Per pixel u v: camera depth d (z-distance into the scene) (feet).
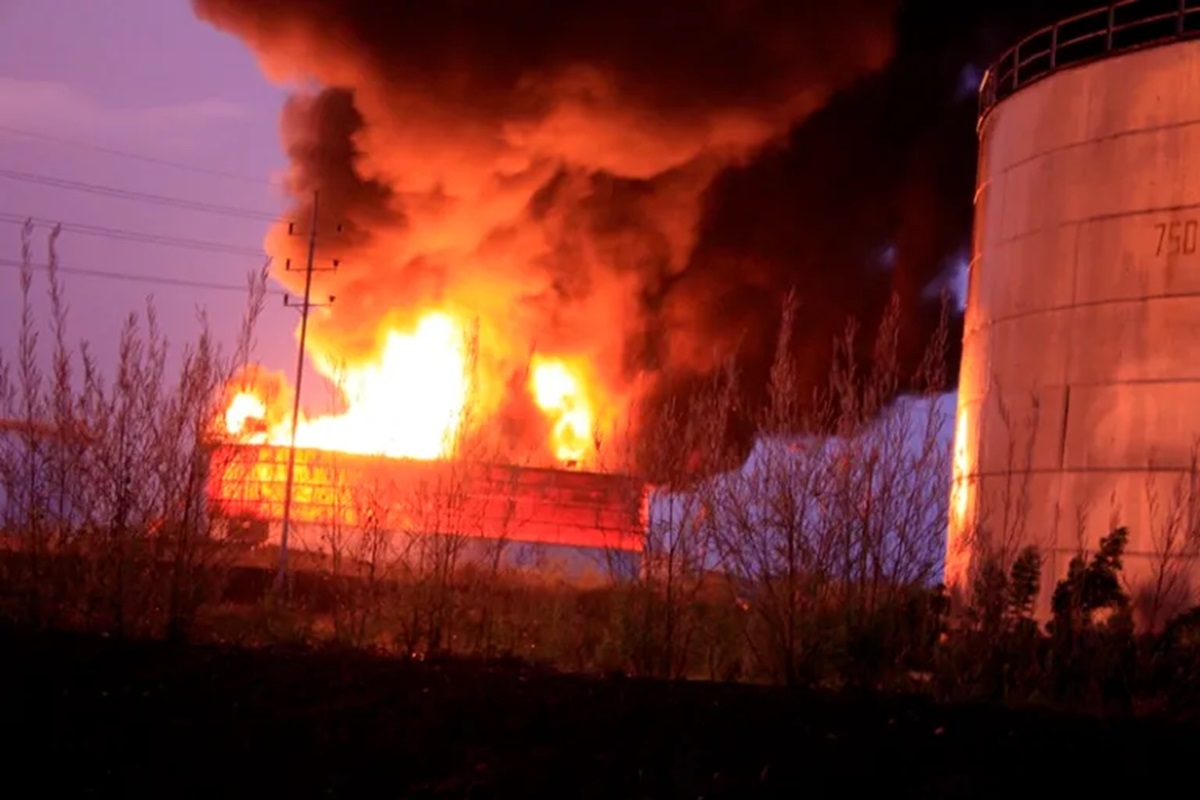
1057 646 36.04
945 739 26.13
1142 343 62.90
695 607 35.47
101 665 29.89
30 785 23.82
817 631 33.86
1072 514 64.03
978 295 76.43
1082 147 67.05
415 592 36.17
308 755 25.03
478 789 23.49
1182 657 36.22
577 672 32.01
